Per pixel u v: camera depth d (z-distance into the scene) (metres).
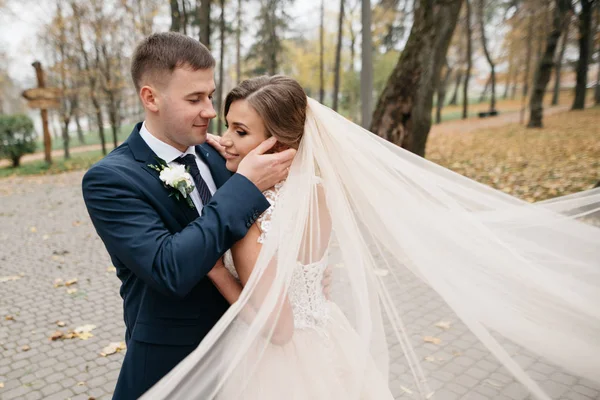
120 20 16.77
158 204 1.35
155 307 1.39
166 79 1.36
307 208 1.36
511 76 32.75
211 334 1.18
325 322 1.50
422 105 7.79
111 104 17.45
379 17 22.17
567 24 18.48
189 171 1.52
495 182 8.05
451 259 1.51
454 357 2.62
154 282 1.18
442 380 2.44
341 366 1.51
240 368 1.30
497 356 1.51
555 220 1.62
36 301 4.28
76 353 3.30
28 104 15.59
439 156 12.30
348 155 1.48
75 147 27.92
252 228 1.32
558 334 1.48
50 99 15.84
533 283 1.46
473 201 1.66
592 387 2.09
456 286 1.51
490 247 1.50
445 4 7.34
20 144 16.11
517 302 1.50
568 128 15.24
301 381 1.39
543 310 1.48
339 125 1.50
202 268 1.18
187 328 1.40
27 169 15.62
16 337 3.57
